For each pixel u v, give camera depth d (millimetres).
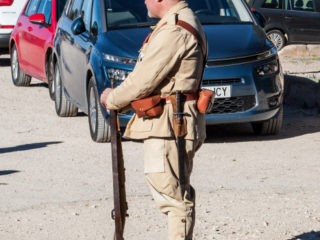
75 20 11383
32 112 13516
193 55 4969
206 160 9531
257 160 9531
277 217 6957
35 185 8328
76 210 7293
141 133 5074
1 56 23406
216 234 6445
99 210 7285
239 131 11609
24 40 15930
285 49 20141
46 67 14586
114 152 5133
